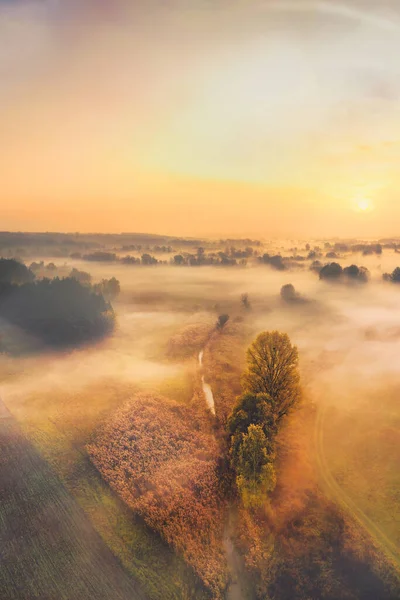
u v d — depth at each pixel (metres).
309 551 39.72
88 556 37.91
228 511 45.62
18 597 33.72
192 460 53.19
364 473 51.91
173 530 41.38
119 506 44.28
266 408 52.97
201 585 36.31
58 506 43.69
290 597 36.06
